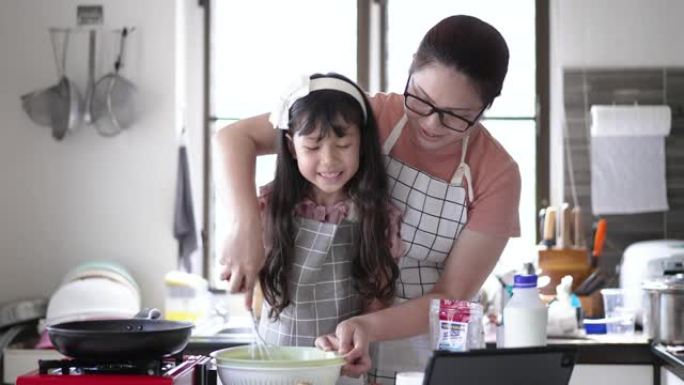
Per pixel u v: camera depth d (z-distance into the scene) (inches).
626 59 177.6
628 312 153.3
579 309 150.5
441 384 60.1
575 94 177.3
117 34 167.6
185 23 179.3
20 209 168.4
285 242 84.4
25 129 168.1
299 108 78.5
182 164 168.7
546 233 166.9
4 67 167.8
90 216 168.7
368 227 83.1
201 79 183.0
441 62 75.5
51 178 168.4
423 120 79.1
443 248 88.4
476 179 86.6
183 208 168.2
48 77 167.8
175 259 168.7
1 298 168.1
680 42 177.3
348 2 182.7
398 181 86.9
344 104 78.7
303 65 183.2
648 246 161.5
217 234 182.7
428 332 82.9
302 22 183.0
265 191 85.7
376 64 181.9
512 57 181.2
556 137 179.8
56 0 167.9
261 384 70.0
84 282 150.2
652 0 177.5
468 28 76.2
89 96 166.4
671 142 176.4
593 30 177.8
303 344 87.2
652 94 177.0
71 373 68.5
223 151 84.5
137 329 73.2
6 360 143.6
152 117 168.4
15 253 168.6
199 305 160.7
